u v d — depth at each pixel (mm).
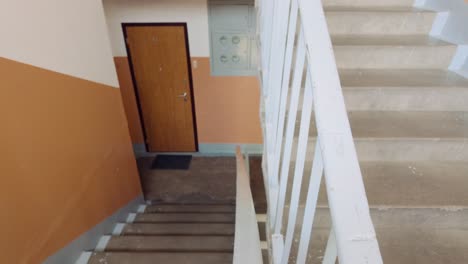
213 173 3836
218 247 1876
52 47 1363
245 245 1119
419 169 1245
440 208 1035
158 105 3910
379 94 1435
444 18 1711
